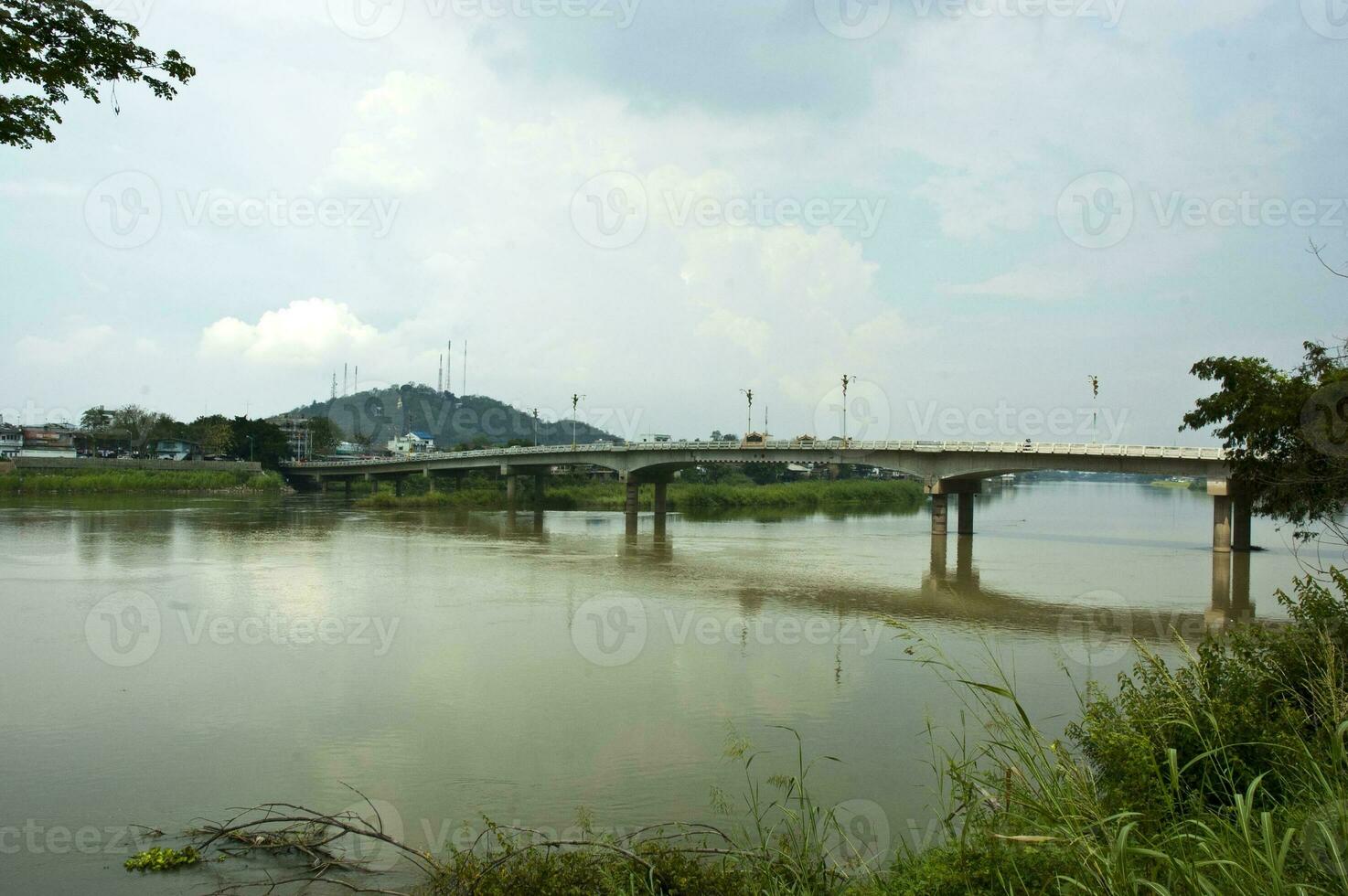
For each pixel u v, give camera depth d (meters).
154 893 10.77
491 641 25.16
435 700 19.14
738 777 14.80
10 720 17.59
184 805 13.62
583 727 17.42
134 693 19.45
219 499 95.62
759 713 18.45
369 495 120.88
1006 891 7.34
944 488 66.19
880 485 134.38
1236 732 9.52
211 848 12.05
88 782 14.53
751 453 76.69
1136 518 95.31
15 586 33.41
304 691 19.70
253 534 56.34
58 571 37.16
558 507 105.69
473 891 9.33
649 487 118.38
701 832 12.44
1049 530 75.06
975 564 47.56
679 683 20.75
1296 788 8.65
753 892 8.80
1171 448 55.25
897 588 38.34
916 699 19.48
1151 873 6.73
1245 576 43.25
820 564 46.75
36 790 14.20
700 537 64.12
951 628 29.14
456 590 34.66
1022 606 34.03
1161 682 11.22
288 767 15.24
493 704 18.92
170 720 17.64
